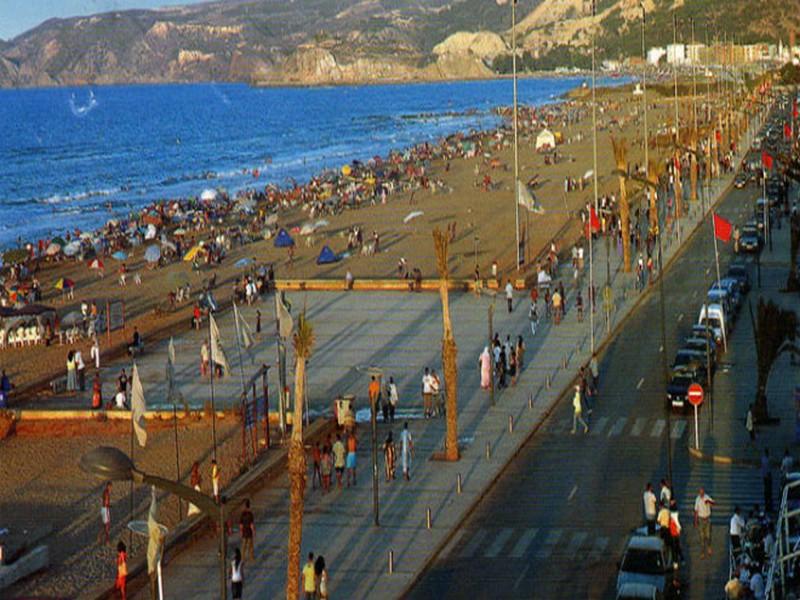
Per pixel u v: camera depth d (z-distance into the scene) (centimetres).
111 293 15088
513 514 6744
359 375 10288
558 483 7244
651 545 5534
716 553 6053
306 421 8681
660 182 19612
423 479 7425
